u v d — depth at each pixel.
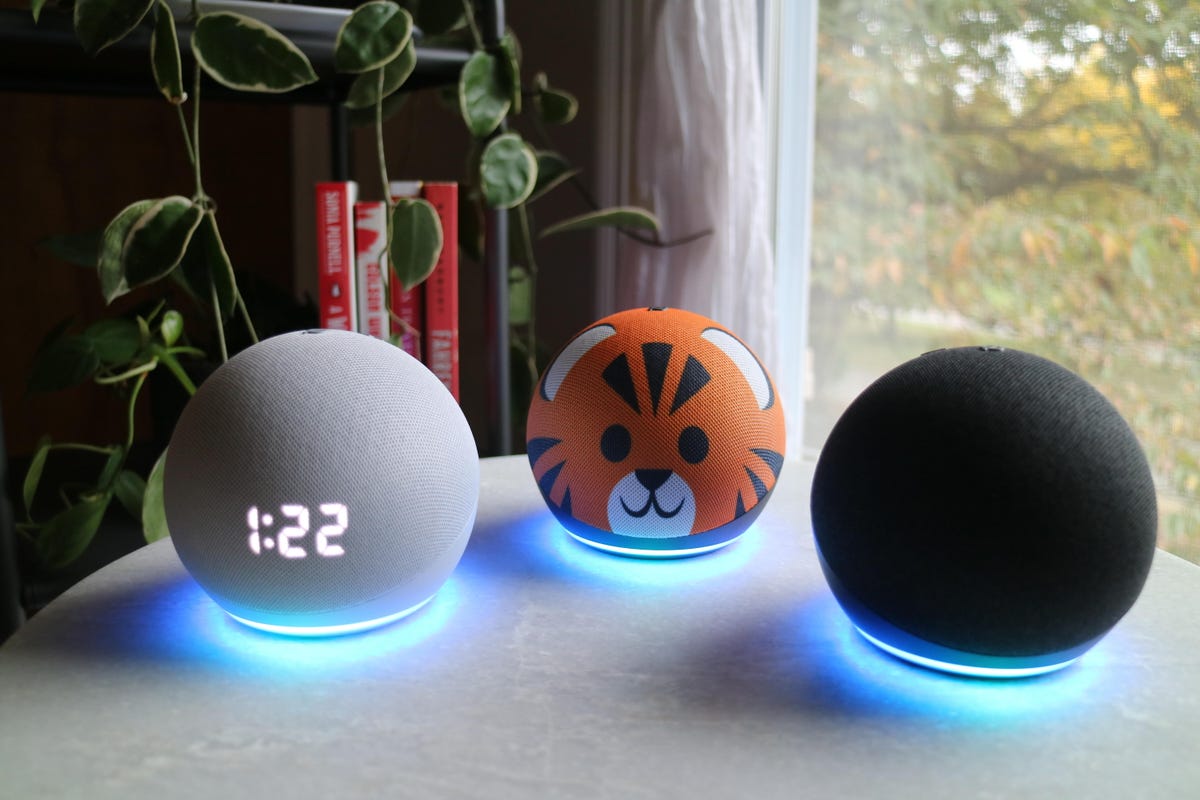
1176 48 0.90
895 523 0.50
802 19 1.22
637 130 1.21
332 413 0.55
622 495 0.66
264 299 1.22
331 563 0.54
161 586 0.67
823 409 1.30
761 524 0.79
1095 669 0.56
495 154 1.03
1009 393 0.51
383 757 0.46
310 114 1.96
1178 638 0.60
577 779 0.44
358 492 0.54
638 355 0.67
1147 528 0.50
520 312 1.25
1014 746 0.47
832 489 0.54
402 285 0.98
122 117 1.78
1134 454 0.51
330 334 0.62
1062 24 0.98
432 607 0.63
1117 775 0.45
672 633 0.60
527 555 0.72
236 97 1.23
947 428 0.50
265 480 0.54
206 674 0.54
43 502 1.29
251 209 1.96
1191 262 0.92
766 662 0.56
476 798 0.42
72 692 0.52
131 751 0.46
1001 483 0.48
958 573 0.49
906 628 0.52
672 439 0.65
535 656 0.57
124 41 0.83
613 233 1.38
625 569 0.70
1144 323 0.96
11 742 0.47
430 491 0.57
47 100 1.71
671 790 0.43
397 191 1.06
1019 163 1.03
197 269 0.89
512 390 1.24
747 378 0.68
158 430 1.18
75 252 1.07
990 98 1.05
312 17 0.90
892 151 1.15
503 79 1.04
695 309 1.17
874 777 0.45
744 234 1.14
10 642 0.58
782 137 1.26
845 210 1.22
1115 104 0.95
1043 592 0.48
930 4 1.08
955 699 0.52
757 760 0.46
